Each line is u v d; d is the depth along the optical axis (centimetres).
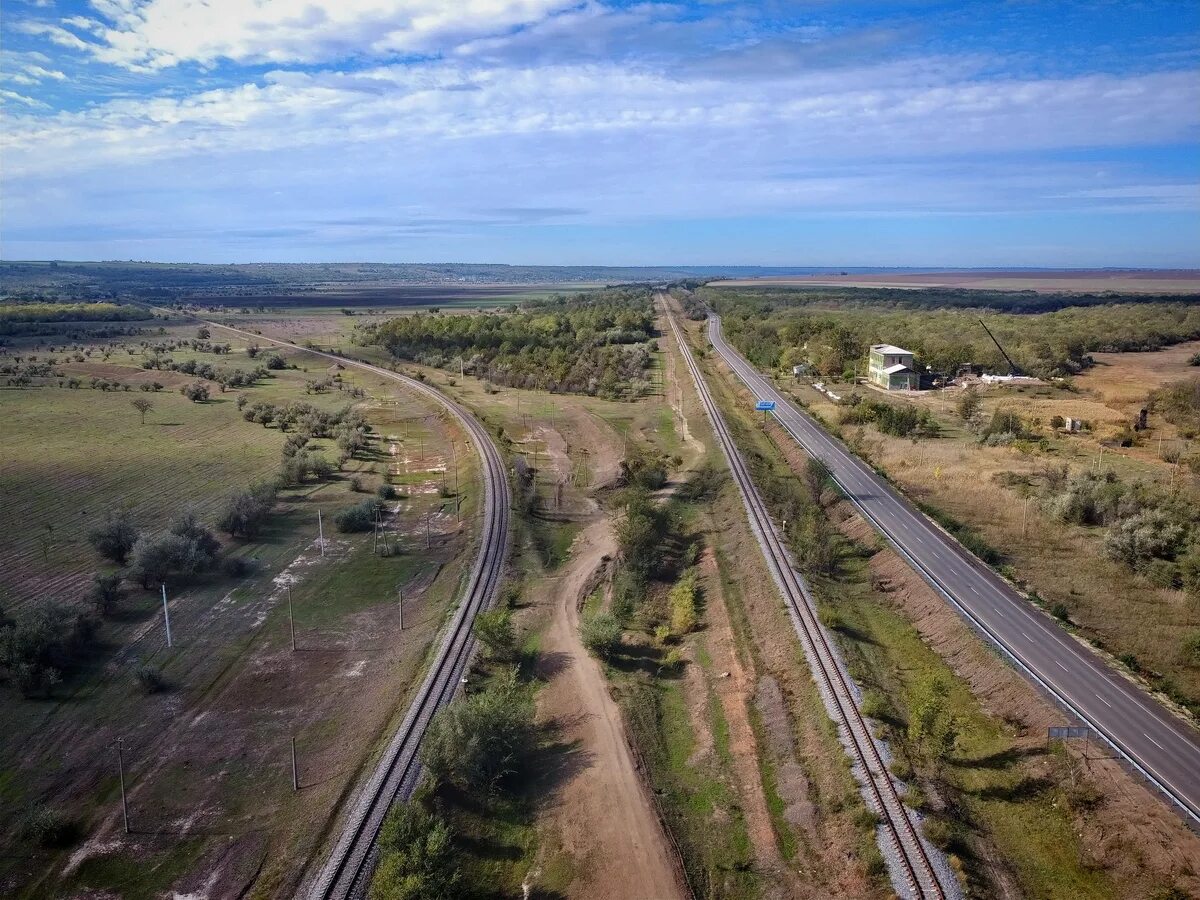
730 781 3862
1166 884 2867
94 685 4619
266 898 3094
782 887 3125
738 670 4791
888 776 3503
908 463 8550
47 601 5094
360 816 3472
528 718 4222
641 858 3303
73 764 3903
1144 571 5728
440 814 3553
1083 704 3984
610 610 5853
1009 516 6919
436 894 3012
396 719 4284
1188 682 4334
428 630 5394
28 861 3281
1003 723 4038
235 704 4494
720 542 6788
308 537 7244
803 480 8231
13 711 4303
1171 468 8188
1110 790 3344
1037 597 5275
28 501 7869
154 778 3828
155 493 8331
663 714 4569
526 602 5944
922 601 5272
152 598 5762
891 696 4253
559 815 3612
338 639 5303
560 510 8125
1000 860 3097
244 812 3597
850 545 6391
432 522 7756
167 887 3156
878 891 2922
